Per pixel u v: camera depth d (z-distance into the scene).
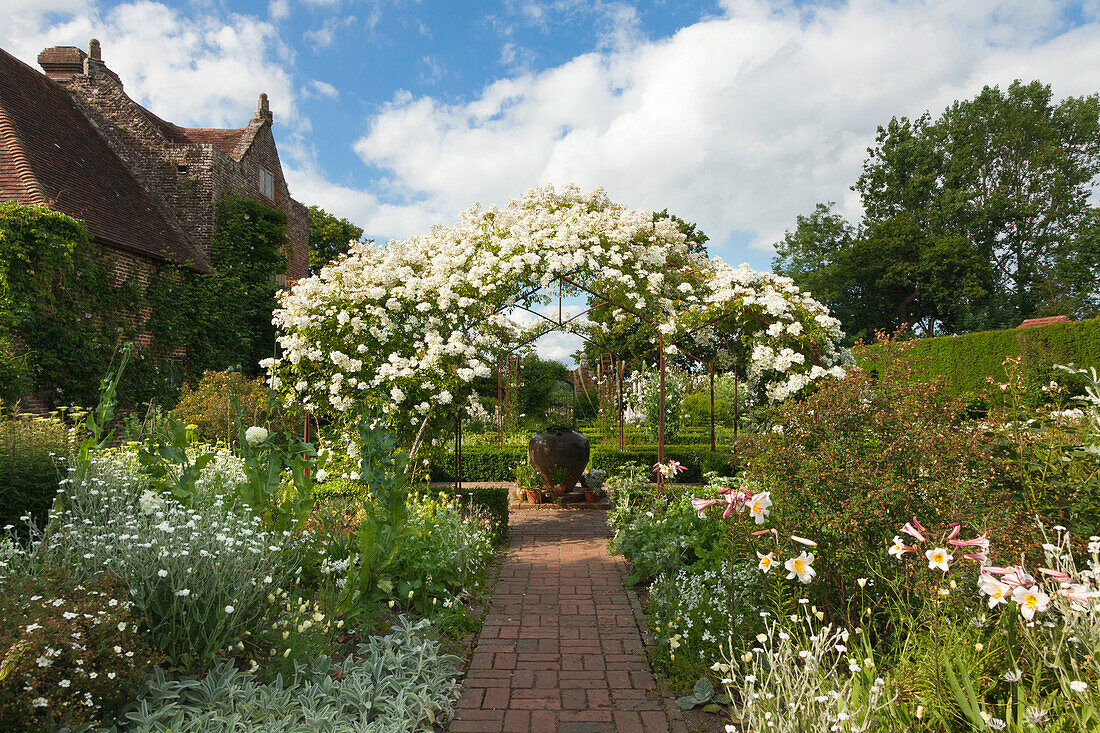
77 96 16.28
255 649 3.07
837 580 3.14
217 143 20.28
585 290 6.85
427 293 7.00
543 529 7.00
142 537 3.12
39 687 2.09
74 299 11.16
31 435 4.56
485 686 3.19
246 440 4.18
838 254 33.91
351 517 4.89
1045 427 3.78
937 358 16.69
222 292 15.80
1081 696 1.92
